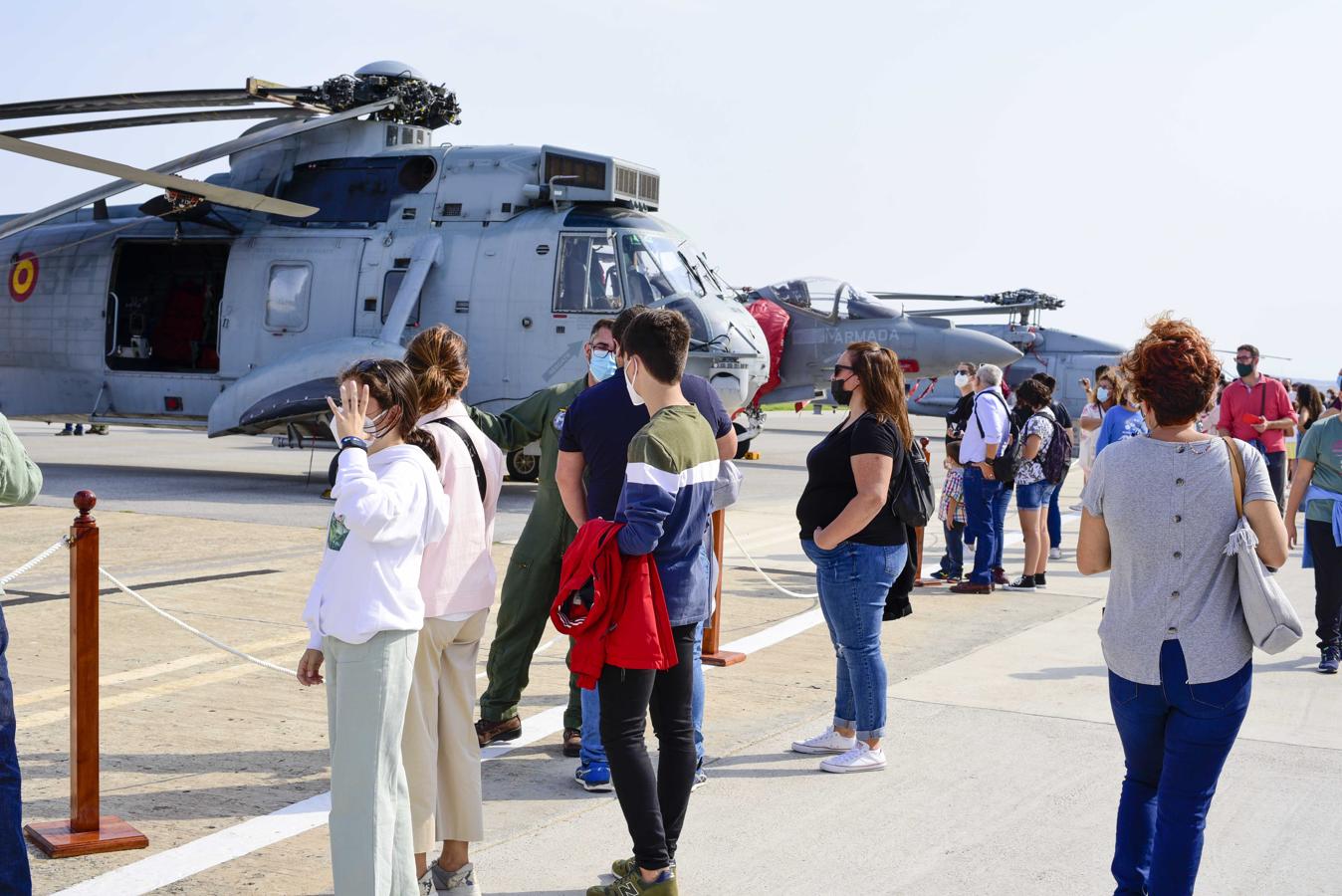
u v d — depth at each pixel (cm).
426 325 1603
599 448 479
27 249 1852
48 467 1955
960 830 500
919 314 2600
